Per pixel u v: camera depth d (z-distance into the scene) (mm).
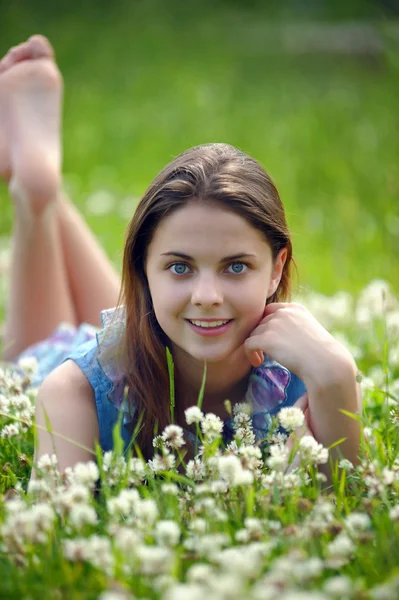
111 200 9719
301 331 3354
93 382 3502
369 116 12516
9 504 2582
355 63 16297
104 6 17562
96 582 2377
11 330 5059
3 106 5227
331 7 18750
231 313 3236
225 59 16219
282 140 11633
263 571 2430
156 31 16828
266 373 3598
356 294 7090
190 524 2727
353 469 3236
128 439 3539
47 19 16734
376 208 9344
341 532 2627
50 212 4906
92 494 2955
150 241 3291
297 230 8805
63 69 14922
